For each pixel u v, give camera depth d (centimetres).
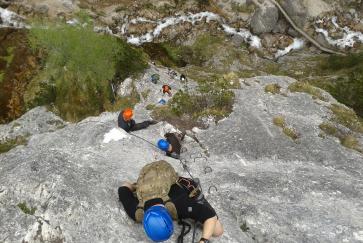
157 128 1551
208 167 1234
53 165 958
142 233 827
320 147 1514
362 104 3347
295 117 1773
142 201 719
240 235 927
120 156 1163
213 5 4478
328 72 3916
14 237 824
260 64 4156
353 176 1355
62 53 2402
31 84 2470
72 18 4072
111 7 4300
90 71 2375
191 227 816
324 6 4372
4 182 923
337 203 1108
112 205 869
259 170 1285
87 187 903
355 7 4431
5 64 2589
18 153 1167
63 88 2388
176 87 2408
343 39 4312
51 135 1444
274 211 1018
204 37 4297
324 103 2023
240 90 2011
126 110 1478
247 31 4372
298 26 4359
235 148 1418
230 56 4147
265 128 1569
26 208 870
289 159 1409
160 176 712
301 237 952
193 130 1587
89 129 1359
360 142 1720
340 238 957
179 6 4441
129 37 4231
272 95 1984
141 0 4403
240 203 1030
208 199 1053
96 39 2409
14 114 2394
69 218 834
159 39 4278
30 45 2606
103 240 805
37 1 4153
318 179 1229
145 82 2411
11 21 4028
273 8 4275
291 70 4022
